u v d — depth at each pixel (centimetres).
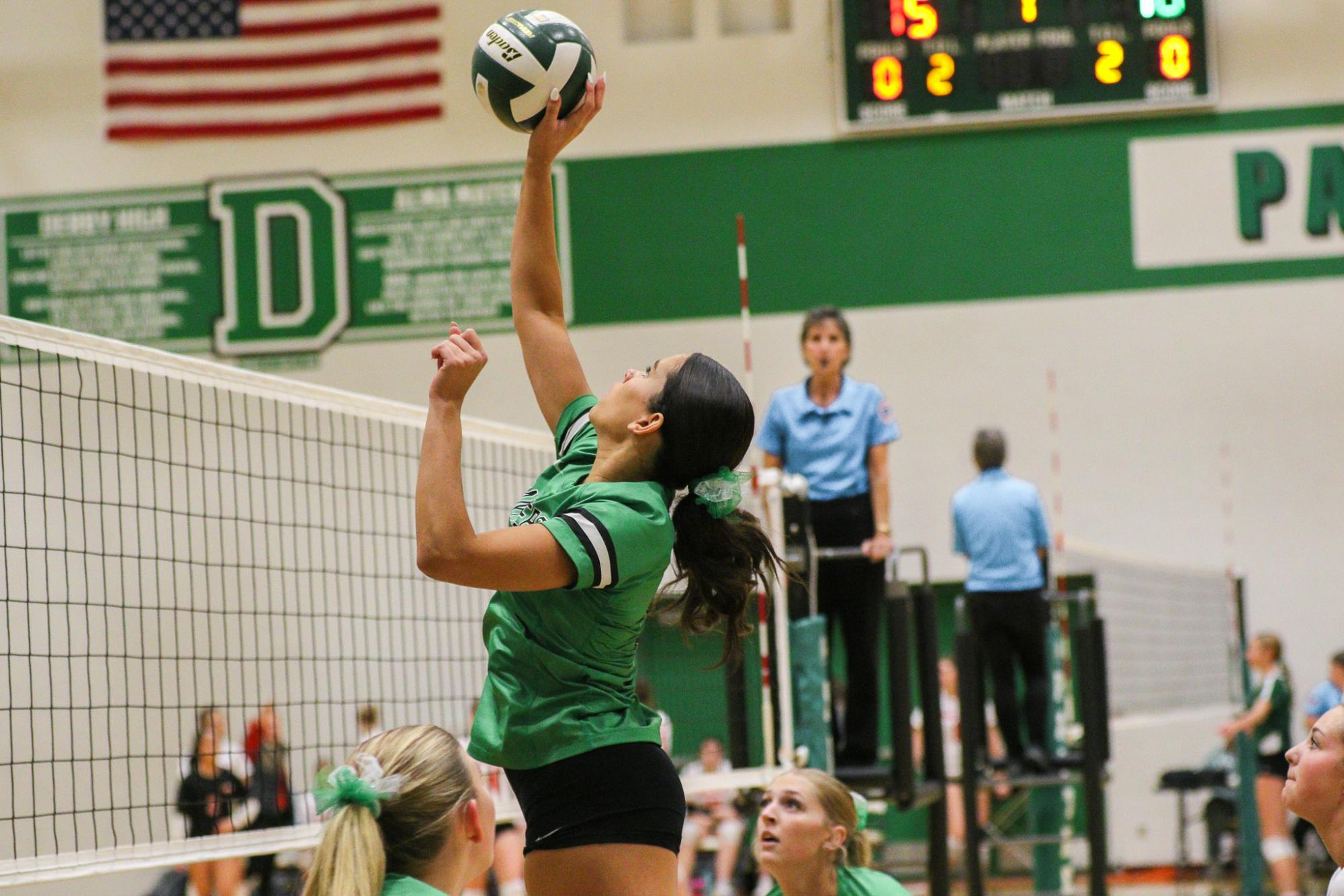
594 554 495
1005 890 2238
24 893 2116
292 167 2681
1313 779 639
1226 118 2541
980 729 1558
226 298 2661
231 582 2322
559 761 524
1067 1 2548
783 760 1204
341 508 2356
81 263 2684
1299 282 2516
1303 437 2495
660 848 530
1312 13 2539
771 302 2602
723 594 558
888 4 2578
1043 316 2558
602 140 2652
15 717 2203
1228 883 2252
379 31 2692
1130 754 2519
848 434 1275
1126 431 2531
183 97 2702
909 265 2586
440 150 2662
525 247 622
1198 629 2473
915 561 2538
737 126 2631
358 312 2645
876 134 2602
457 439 493
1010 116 2545
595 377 2612
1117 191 2553
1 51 2719
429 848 487
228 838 902
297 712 2267
